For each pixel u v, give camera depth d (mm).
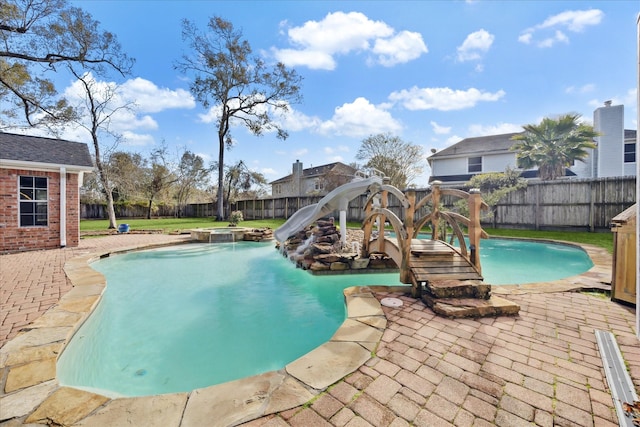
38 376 2145
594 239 9445
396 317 3254
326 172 25109
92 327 3768
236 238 11797
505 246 9867
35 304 3742
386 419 1714
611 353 2465
